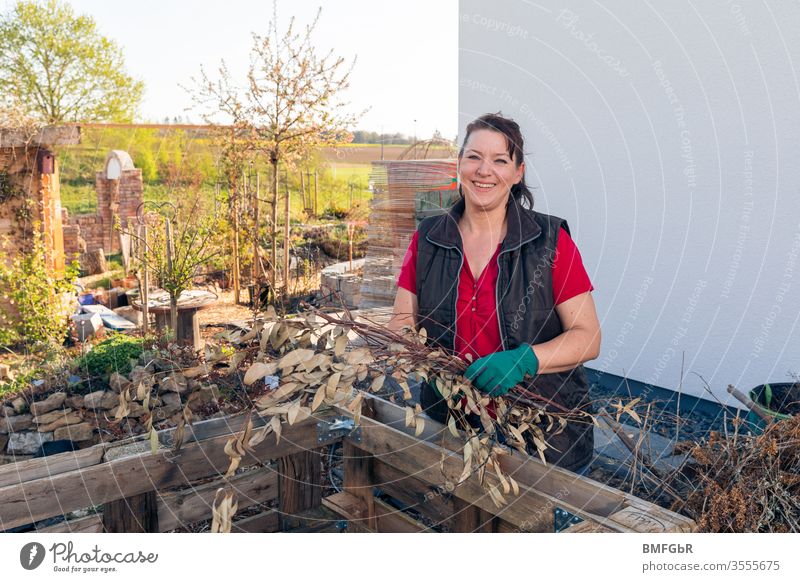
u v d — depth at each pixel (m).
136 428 3.04
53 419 3.19
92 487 1.37
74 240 8.34
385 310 3.30
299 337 1.39
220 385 3.04
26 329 5.49
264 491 1.69
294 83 4.77
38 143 5.87
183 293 5.36
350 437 1.76
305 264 6.93
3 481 1.34
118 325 5.77
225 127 5.32
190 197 6.74
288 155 5.59
